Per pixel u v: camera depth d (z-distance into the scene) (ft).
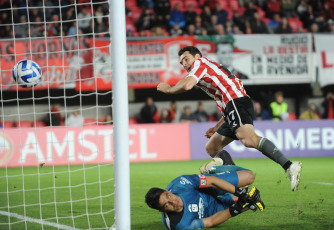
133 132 62.03
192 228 21.95
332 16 77.41
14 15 70.79
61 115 70.54
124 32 21.89
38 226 25.31
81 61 64.13
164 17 74.59
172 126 62.90
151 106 69.51
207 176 22.70
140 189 38.11
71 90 73.82
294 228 23.82
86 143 60.18
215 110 79.10
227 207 23.80
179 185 22.30
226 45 68.39
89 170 52.85
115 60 21.79
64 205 31.22
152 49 67.56
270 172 47.19
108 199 33.32
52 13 71.15
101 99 73.72
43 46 62.69
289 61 69.36
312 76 69.56
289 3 77.82
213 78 25.76
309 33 69.51
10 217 27.76
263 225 24.53
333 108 71.10
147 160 62.03
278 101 69.15
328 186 37.86
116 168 21.75
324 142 63.77
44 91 73.26
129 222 21.85
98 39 65.26
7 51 62.49
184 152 63.00
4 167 57.62
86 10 70.79
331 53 69.62
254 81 69.00
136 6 76.28
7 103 73.00
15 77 26.86
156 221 25.99
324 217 26.23
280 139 63.36
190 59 26.53
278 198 32.50
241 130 25.18
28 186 40.91
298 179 23.85
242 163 56.29
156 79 67.72
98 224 25.52
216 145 28.53
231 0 78.95
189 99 78.79
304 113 71.67
